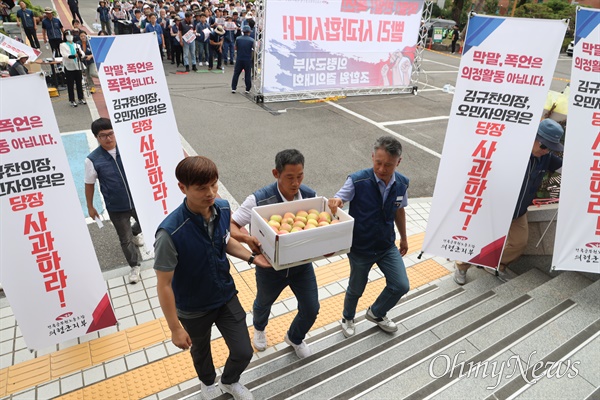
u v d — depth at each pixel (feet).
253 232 9.92
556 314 11.69
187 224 7.95
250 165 25.98
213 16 59.77
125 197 14.23
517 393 8.86
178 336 8.18
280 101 40.29
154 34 14.38
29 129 10.21
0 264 10.59
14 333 13.09
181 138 29.94
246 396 9.81
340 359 11.41
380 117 37.01
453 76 56.39
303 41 37.99
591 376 9.25
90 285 11.87
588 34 11.46
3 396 10.95
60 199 10.96
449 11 101.04
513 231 14.73
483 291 14.57
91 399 10.81
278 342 12.66
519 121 12.50
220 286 8.70
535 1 87.61
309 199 10.29
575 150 12.27
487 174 13.23
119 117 13.87
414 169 26.66
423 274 16.21
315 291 10.51
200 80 47.65
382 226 10.70
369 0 39.06
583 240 13.00
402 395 9.28
